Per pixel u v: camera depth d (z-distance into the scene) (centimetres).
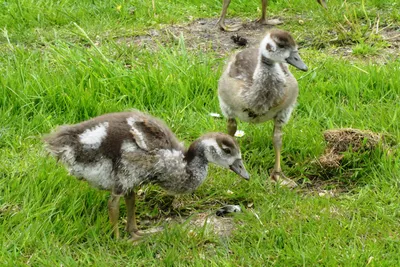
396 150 678
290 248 545
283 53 639
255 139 719
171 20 1072
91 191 609
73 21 1061
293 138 713
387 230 572
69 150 554
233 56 716
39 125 732
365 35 985
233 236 575
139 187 604
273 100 652
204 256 549
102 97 783
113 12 1093
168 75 822
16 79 793
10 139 711
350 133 678
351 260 528
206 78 822
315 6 1095
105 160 555
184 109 771
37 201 592
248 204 630
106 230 574
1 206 593
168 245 562
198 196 640
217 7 1129
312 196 631
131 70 863
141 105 778
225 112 696
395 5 1078
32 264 534
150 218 615
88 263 533
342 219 587
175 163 569
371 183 648
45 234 560
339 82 824
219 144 577
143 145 556
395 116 731
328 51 948
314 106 777
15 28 1020
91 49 951
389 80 810
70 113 752
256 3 1127
